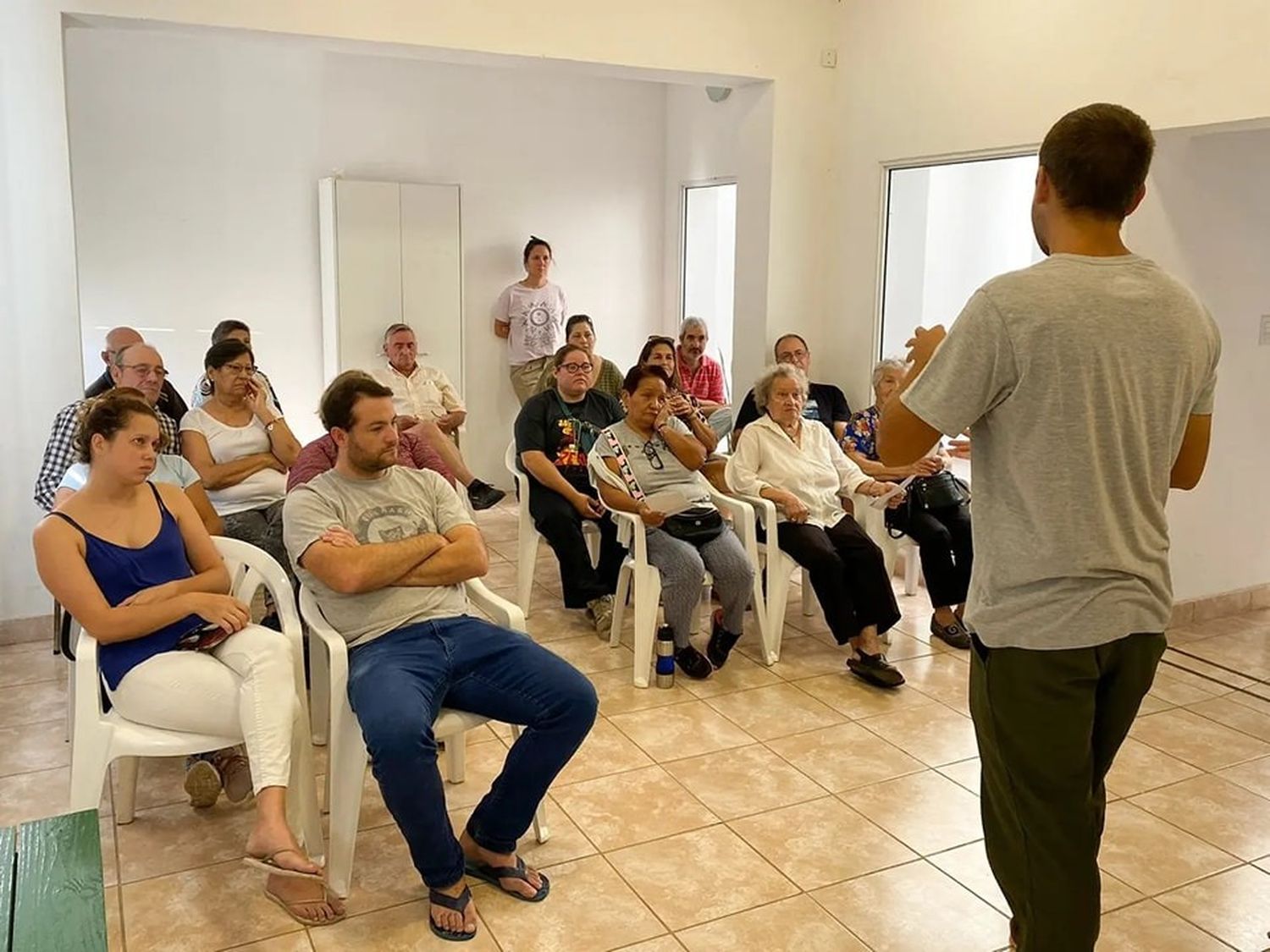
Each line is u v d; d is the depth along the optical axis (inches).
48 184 153.6
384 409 102.3
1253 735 132.7
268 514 138.6
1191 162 158.2
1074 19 160.9
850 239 206.8
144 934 90.1
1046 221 69.0
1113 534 65.6
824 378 216.7
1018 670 68.1
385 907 94.7
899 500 161.9
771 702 140.6
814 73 205.5
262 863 87.9
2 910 58.1
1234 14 139.6
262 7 161.9
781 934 90.7
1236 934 91.3
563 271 272.1
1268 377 174.1
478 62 185.9
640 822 109.4
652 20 189.2
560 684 95.1
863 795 115.0
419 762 87.9
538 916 93.2
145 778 119.7
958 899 96.1
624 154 274.5
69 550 94.2
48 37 150.9
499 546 221.1
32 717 134.4
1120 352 64.1
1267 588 183.3
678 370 215.0
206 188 229.5
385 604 101.0
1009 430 66.9
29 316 154.9
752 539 152.5
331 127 239.6
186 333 231.9
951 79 182.7
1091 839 69.4
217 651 97.7
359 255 234.4
